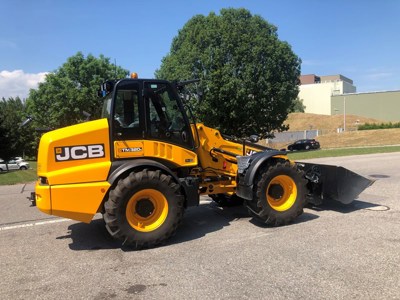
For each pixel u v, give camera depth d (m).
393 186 9.89
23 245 5.86
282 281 4.12
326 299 3.69
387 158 18.94
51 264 4.98
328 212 7.14
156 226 5.47
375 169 13.88
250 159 6.35
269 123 32.59
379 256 4.74
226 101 29.86
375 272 4.27
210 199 8.84
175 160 6.02
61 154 5.28
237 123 31.27
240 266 4.60
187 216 7.28
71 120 37.81
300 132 63.41
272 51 30.64
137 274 4.52
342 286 3.95
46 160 5.24
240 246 5.35
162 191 5.48
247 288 4.00
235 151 7.14
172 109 6.09
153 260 4.96
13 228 6.93
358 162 17.30
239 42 30.39
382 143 47.31
